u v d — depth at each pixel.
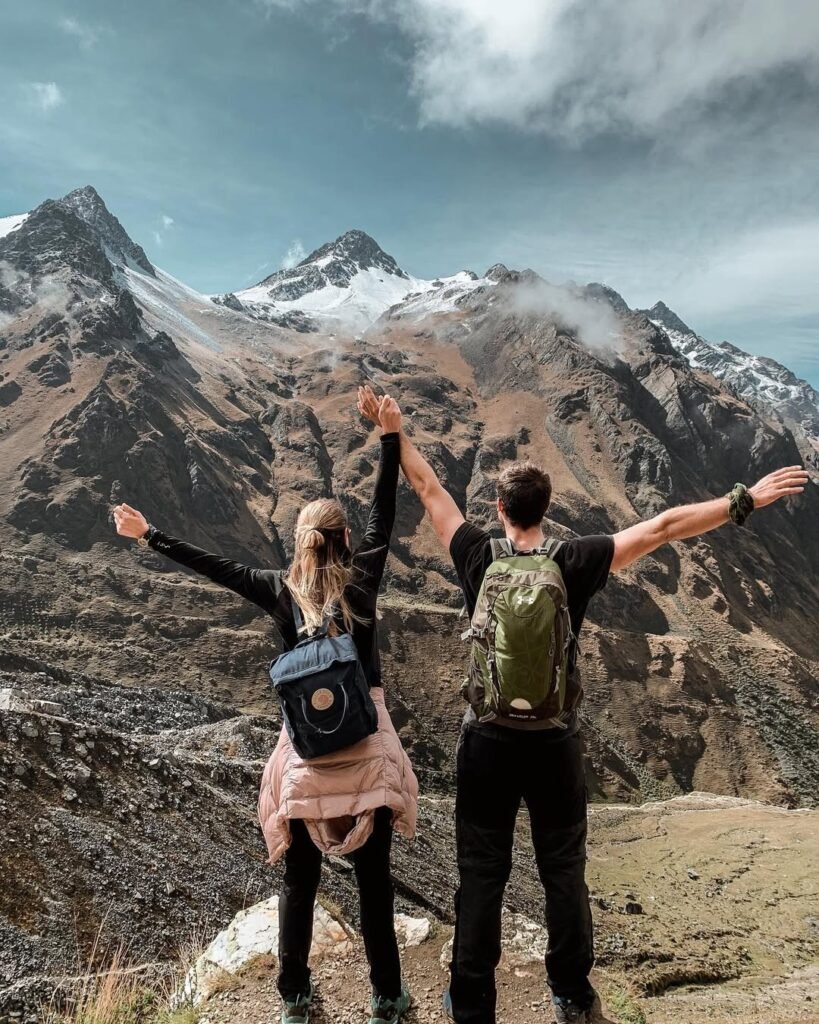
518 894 42.53
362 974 6.38
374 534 5.43
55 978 13.83
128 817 20.84
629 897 66.56
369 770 4.84
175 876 19.88
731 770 193.75
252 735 49.03
